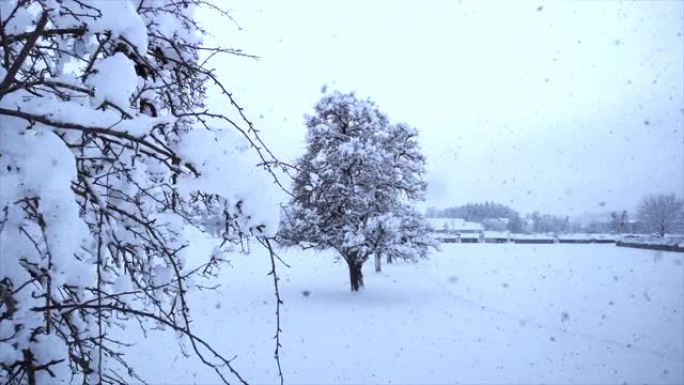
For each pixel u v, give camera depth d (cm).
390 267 4381
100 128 227
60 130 254
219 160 259
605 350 1414
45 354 237
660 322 1820
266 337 1552
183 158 256
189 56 367
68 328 297
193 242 358
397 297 2427
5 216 211
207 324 1762
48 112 222
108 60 236
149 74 342
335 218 2428
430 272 3853
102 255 312
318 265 4403
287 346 1434
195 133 265
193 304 2216
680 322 1809
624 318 1906
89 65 251
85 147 294
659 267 3850
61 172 220
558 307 2156
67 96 268
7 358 227
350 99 2475
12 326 228
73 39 294
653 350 1419
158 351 1334
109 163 320
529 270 3875
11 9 248
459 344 1471
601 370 1216
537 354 1366
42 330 240
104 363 308
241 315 1942
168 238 340
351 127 2519
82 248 309
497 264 4488
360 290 2588
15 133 227
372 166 2377
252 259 5072
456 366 1238
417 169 2611
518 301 2323
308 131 2459
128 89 234
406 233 2362
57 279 218
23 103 235
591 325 1773
